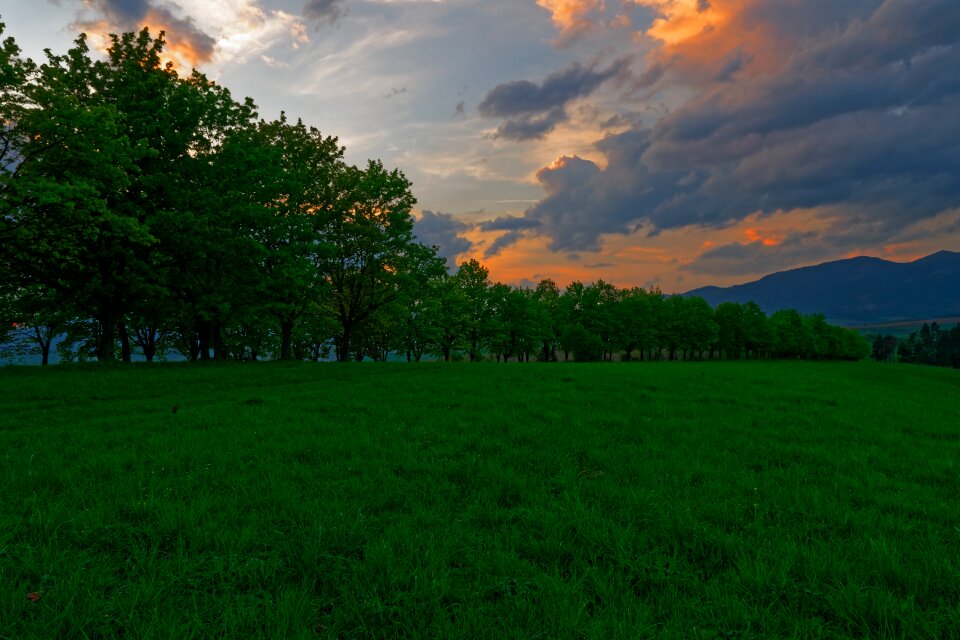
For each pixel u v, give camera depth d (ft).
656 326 298.35
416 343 204.54
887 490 23.89
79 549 15.72
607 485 23.41
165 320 106.11
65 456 27.14
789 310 413.39
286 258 100.27
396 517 19.01
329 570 14.66
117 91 85.46
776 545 16.87
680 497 21.98
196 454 27.25
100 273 83.97
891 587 14.43
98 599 12.50
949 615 12.45
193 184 92.07
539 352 279.49
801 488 23.48
